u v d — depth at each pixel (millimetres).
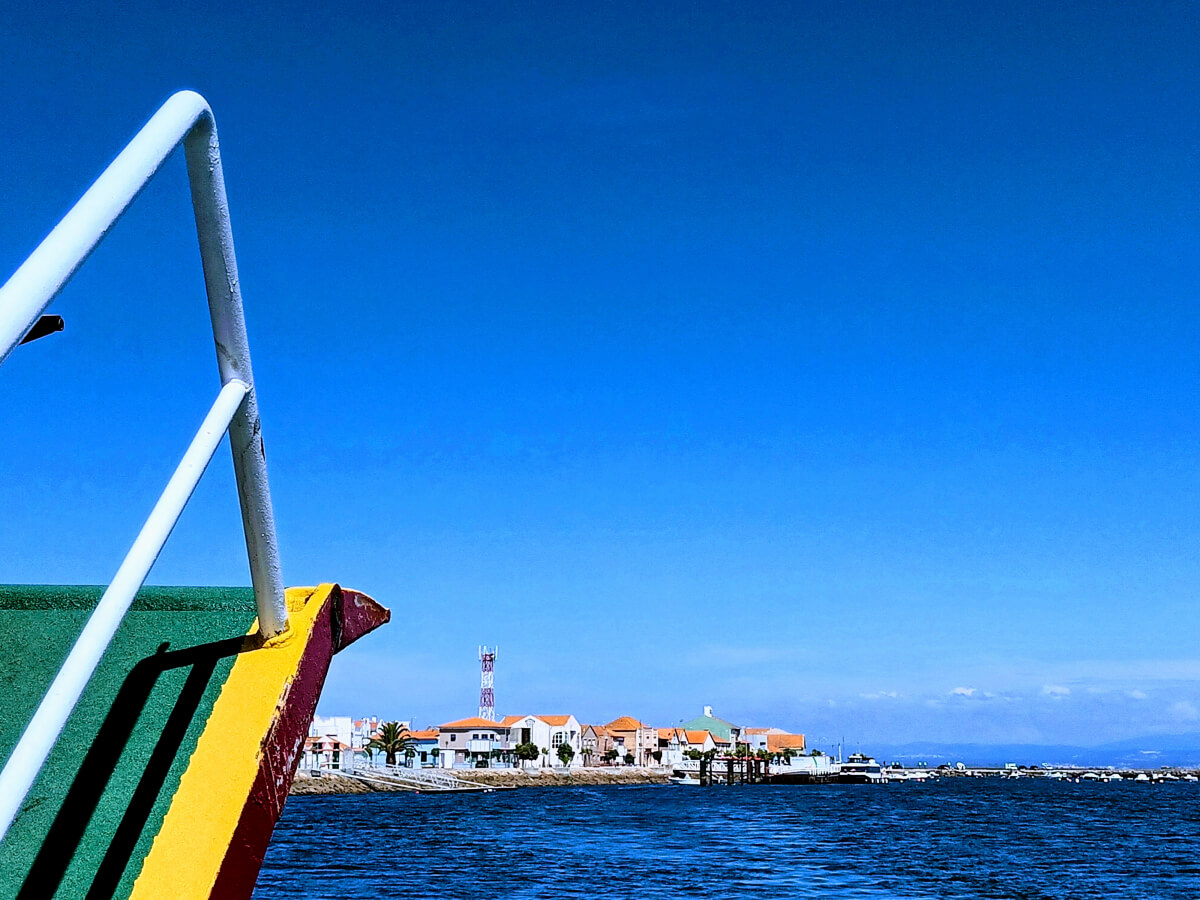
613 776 181750
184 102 2121
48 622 3377
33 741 1825
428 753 172875
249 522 2994
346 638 3738
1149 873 47781
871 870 48031
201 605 3469
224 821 2652
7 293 1551
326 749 142000
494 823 75500
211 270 2541
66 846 2578
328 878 41719
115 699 3004
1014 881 44656
